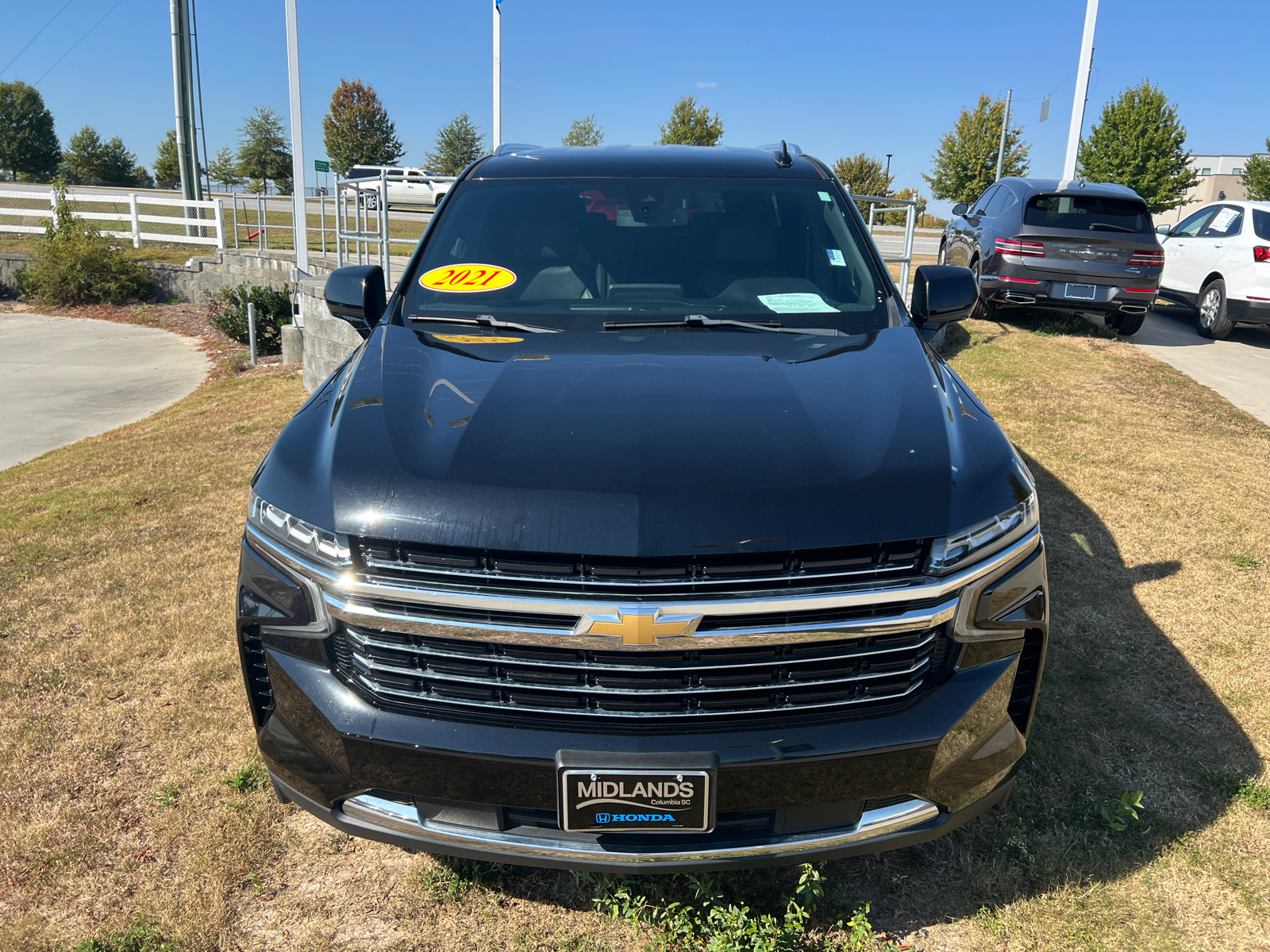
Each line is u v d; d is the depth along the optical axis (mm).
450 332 2756
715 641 1875
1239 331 11570
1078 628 3824
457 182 3459
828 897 2414
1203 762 2967
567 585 1871
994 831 2662
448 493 1943
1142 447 6148
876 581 1923
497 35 15148
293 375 12078
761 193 3320
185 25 23844
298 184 12711
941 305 3021
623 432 2078
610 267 3012
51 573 4844
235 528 5562
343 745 2023
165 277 21734
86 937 2336
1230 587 4180
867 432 2133
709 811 1910
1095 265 9070
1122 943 2273
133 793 2908
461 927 2359
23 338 17391
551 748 1920
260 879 2535
